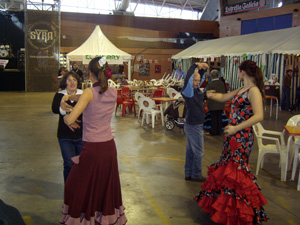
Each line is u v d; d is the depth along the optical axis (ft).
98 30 46.57
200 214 11.79
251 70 10.50
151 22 73.72
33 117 32.27
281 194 13.76
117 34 72.18
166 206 12.40
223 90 25.00
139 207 12.28
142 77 73.87
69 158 11.95
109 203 9.45
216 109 24.62
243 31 68.59
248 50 42.19
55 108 11.74
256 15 65.00
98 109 9.30
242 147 10.47
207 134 25.64
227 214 10.16
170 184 14.66
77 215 9.24
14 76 64.13
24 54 64.13
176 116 26.11
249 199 10.15
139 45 73.41
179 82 49.85
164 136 24.71
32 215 11.50
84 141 9.44
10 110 36.68
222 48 48.98
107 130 9.57
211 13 82.43
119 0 103.96
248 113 10.51
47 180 14.96
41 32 60.44
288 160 16.79
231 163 10.48
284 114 37.04
